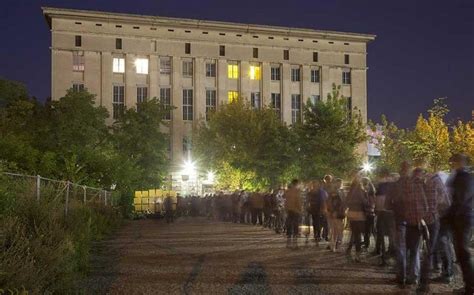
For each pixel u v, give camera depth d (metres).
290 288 8.80
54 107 51.22
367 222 13.09
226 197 32.53
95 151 33.19
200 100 71.06
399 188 8.92
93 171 31.27
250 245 15.87
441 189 8.62
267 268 10.95
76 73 66.88
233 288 8.85
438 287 8.91
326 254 13.20
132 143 53.91
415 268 8.88
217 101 71.62
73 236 11.48
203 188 61.16
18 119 48.03
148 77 69.38
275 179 48.88
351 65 77.19
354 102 76.88
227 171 50.81
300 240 17.19
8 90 51.09
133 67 68.94
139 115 55.78
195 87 71.06
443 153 48.66
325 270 10.59
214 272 10.52
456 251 8.09
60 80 66.00
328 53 76.44
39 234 9.05
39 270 7.24
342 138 45.94
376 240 12.45
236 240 17.70
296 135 47.41
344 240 16.66
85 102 51.97
